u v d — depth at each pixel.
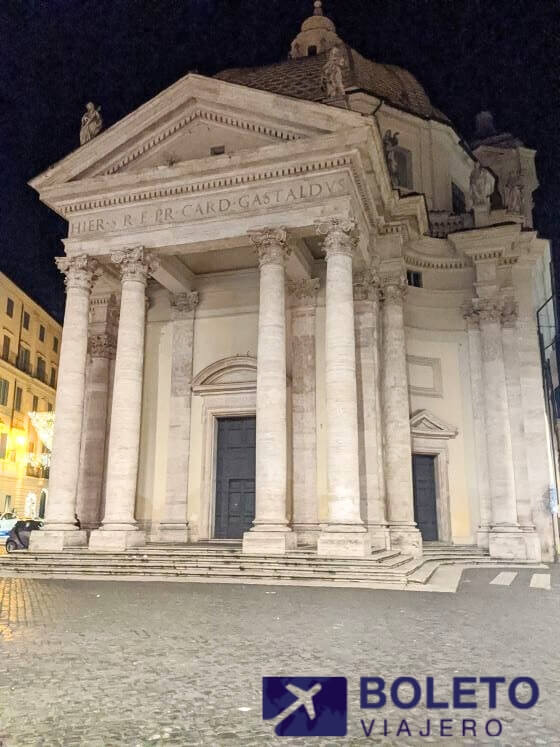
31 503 45.94
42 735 4.56
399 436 20.08
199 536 20.98
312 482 19.92
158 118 19.53
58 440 18.00
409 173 26.72
